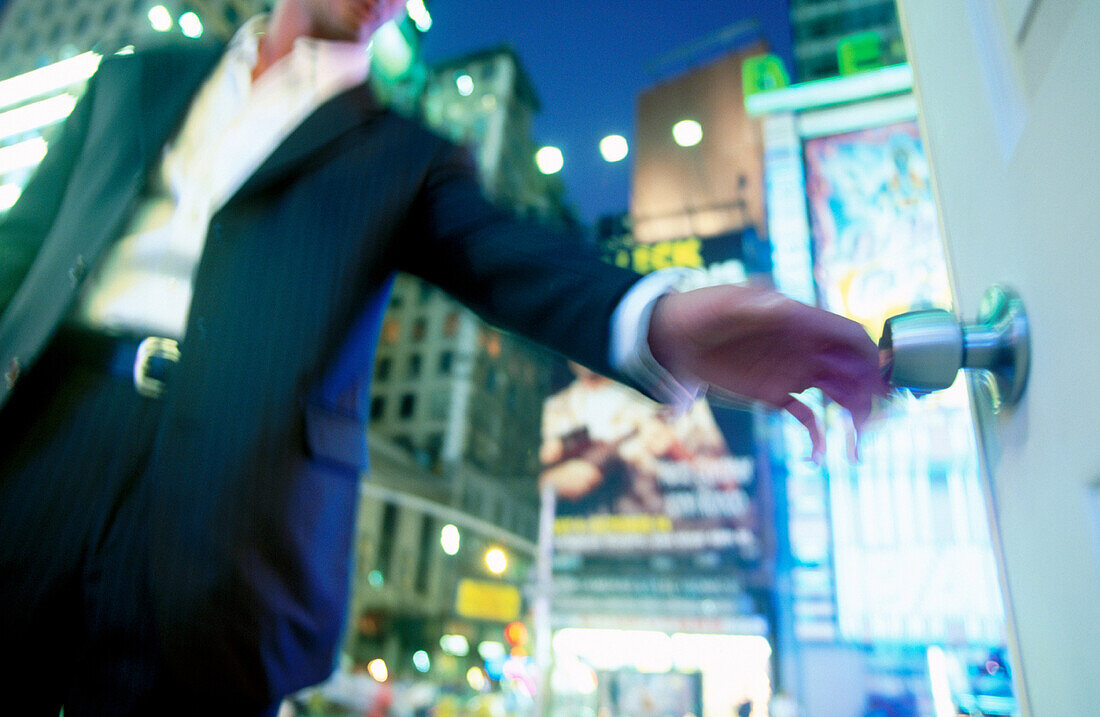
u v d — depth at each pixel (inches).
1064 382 16.9
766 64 475.5
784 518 415.2
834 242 414.3
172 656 17.9
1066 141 16.7
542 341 20.3
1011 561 22.4
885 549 367.9
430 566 1194.0
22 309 22.9
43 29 1125.1
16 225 26.8
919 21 32.4
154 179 24.1
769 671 452.1
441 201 23.9
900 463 375.6
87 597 19.4
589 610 503.8
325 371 20.6
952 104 27.0
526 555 1337.4
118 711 18.7
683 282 18.8
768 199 430.6
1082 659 16.8
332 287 21.0
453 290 23.2
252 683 18.6
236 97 24.8
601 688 486.3
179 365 19.5
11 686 20.5
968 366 19.6
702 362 17.5
